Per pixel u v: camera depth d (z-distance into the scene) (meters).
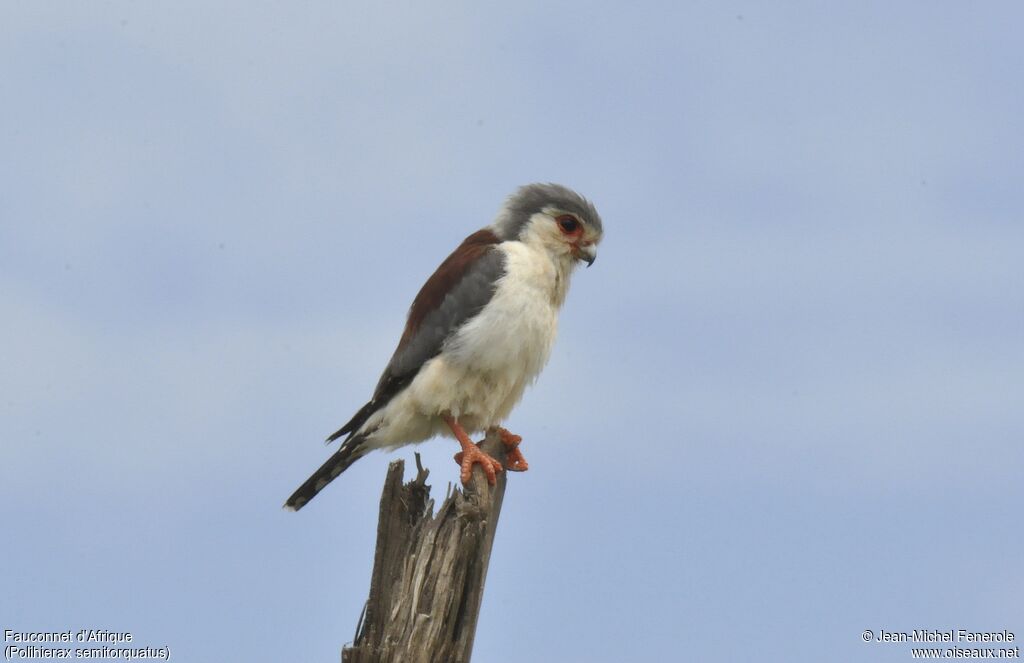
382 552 9.34
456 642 8.81
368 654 8.68
